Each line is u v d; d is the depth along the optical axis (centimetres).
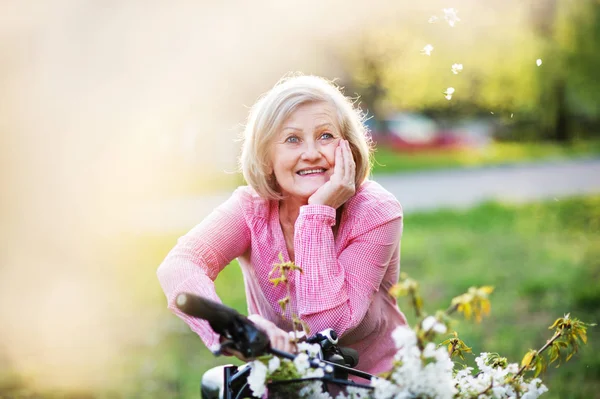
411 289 160
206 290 212
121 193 1234
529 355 194
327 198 217
